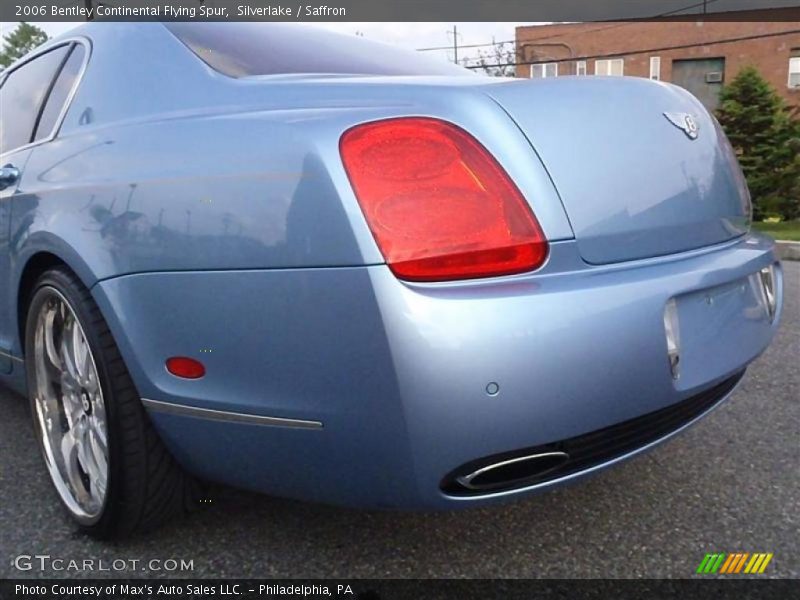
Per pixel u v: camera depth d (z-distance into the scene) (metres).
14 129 2.61
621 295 1.49
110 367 1.76
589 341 1.44
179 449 1.75
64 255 1.85
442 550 1.89
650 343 1.53
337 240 1.40
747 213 2.07
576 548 1.89
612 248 1.57
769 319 2.05
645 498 2.15
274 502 2.13
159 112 1.86
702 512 2.06
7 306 2.33
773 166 16.22
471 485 1.46
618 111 1.70
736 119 16.62
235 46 2.02
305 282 1.43
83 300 1.82
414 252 1.38
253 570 1.81
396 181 1.41
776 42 25.73
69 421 2.12
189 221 1.58
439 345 1.34
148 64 2.00
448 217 1.41
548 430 1.43
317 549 1.90
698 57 26.73
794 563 1.82
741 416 2.80
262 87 1.74
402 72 2.13
